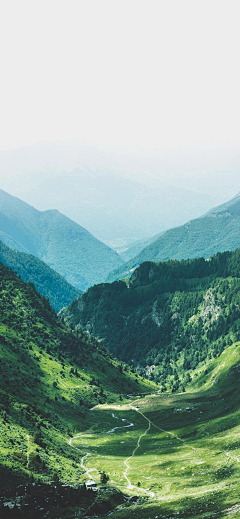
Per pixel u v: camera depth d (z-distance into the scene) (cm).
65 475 18662
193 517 12900
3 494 15475
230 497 13900
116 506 15950
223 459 19125
